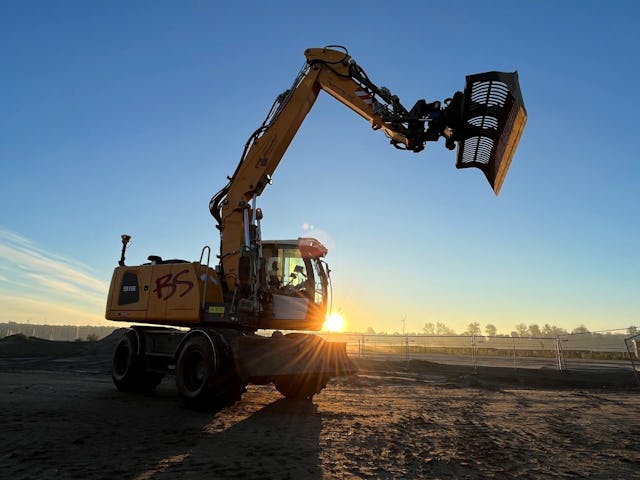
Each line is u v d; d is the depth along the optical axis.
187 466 4.83
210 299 9.01
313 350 8.64
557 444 6.44
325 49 9.85
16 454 5.14
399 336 26.28
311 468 4.89
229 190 9.65
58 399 9.59
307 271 10.22
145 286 9.97
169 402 9.36
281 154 9.72
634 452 6.01
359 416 8.39
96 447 5.55
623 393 14.74
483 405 10.68
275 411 8.64
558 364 21.92
